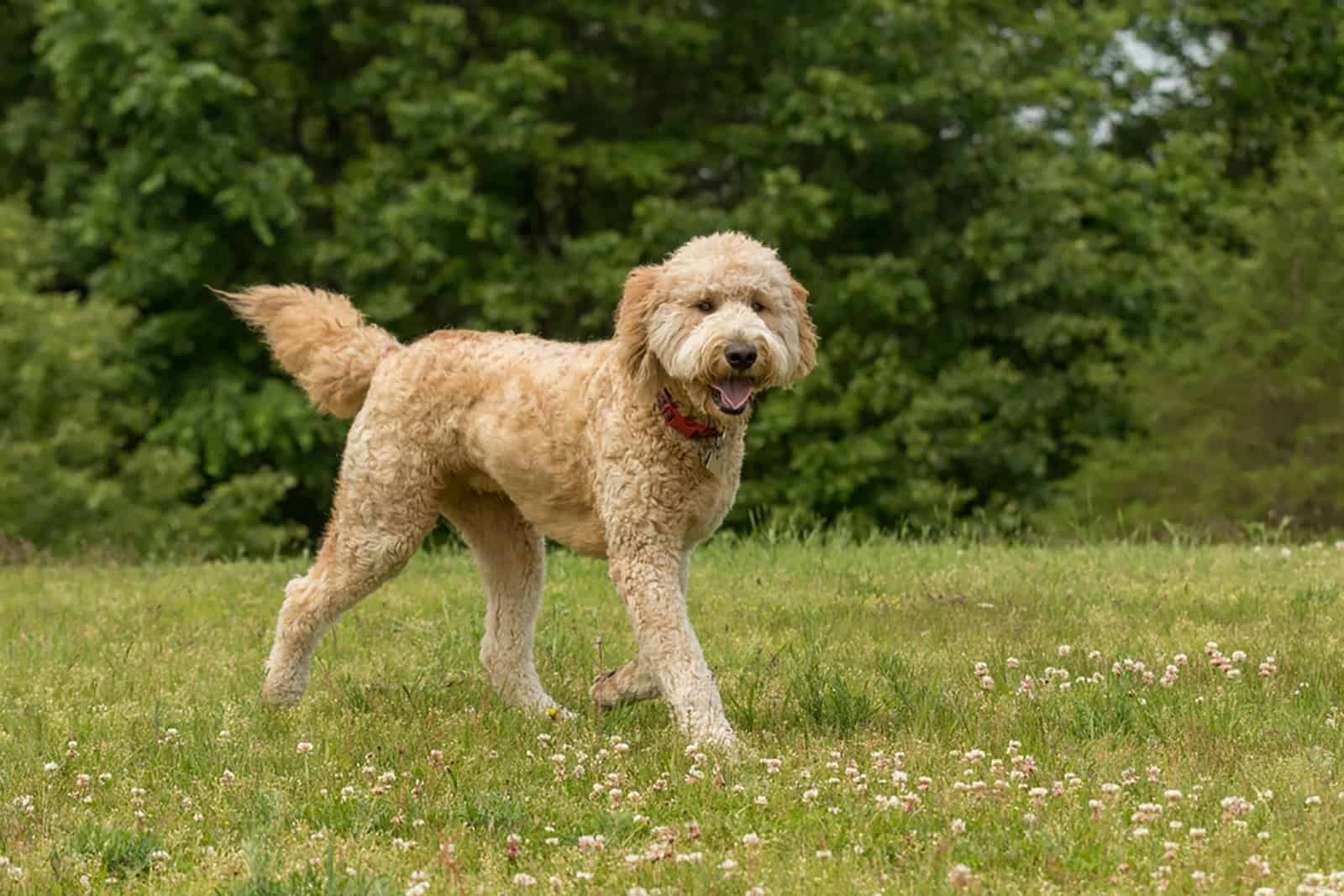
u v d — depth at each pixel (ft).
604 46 64.75
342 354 19.51
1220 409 60.03
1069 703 17.40
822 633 22.94
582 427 17.56
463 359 18.75
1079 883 11.66
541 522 18.37
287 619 19.33
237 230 59.82
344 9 62.13
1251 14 72.43
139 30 54.39
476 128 57.06
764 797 13.70
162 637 24.32
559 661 21.70
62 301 58.59
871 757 15.39
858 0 60.85
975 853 12.21
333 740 16.75
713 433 16.93
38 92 67.31
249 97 60.39
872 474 58.18
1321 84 75.51
